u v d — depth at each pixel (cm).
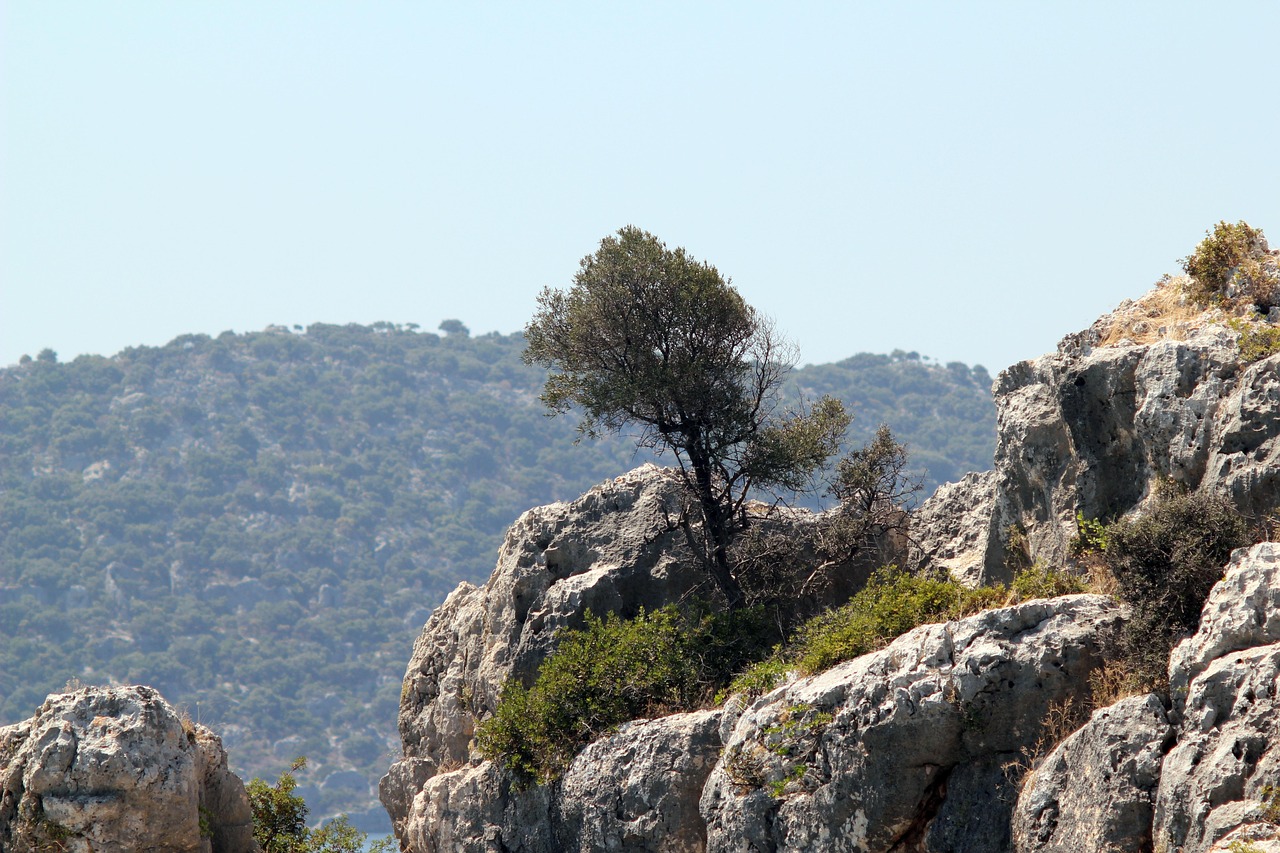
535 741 11981
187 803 10194
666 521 13425
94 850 9888
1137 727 7556
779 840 9319
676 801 10650
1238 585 7494
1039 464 10556
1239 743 7006
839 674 9381
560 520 13862
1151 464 9450
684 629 12331
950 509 13188
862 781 8844
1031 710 8369
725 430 13575
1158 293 10675
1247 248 10150
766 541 13200
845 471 13412
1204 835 6912
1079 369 10019
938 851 8556
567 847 11519
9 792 10056
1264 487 8394
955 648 8731
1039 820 7969
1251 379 8800
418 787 14412
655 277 13650
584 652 12238
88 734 10075
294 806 13475
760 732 9612
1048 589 9144
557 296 14150
